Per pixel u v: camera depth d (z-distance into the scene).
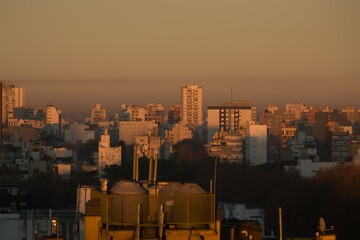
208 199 83.12
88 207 85.75
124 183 84.25
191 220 82.88
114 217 82.75
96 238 85.38
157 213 82.88
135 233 81.94
